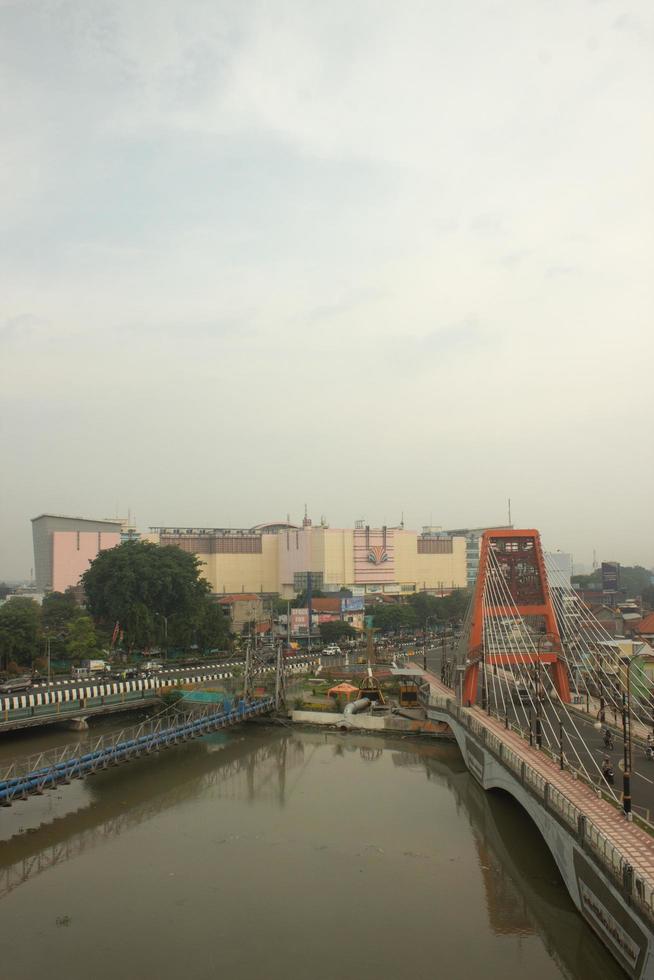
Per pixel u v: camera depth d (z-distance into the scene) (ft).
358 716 368.48
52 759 278.05
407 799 255.29
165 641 576.20
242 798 257.55
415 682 453.17
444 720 347.56
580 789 186.60
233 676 441.68
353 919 166.71
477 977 143.13
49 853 206.80
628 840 149.89
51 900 177.37
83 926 164.35
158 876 190.70
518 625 383.24
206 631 608.60
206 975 144.36
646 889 126.52
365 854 204.54
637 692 299.99
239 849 208.95
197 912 170.71
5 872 193.98
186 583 618.03
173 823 231.09
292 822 231.50
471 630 361.51
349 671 526.16
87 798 257.75
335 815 238.27
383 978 142.82
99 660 511.40
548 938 157.69
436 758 316.60
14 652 484.74
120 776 286.25
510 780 222.28
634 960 129.80
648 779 196.85
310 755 321.32
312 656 584.40
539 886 181.27
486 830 222.48
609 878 138.41
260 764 305.73
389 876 189.78
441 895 178.50
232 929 162.40
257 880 187.93
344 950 153.28
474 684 350.43
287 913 169.68
